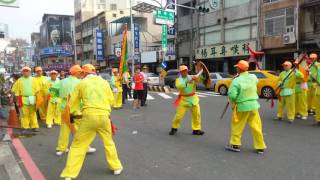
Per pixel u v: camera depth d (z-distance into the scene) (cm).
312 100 1240
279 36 2847
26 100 1024
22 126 1046
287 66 1110
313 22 2611
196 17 3784
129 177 617
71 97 616
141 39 5734
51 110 1116
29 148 848
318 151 758
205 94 2222
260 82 1945
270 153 748
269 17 2939
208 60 3712
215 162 692
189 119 1202
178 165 679
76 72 813
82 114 596
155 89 2586
